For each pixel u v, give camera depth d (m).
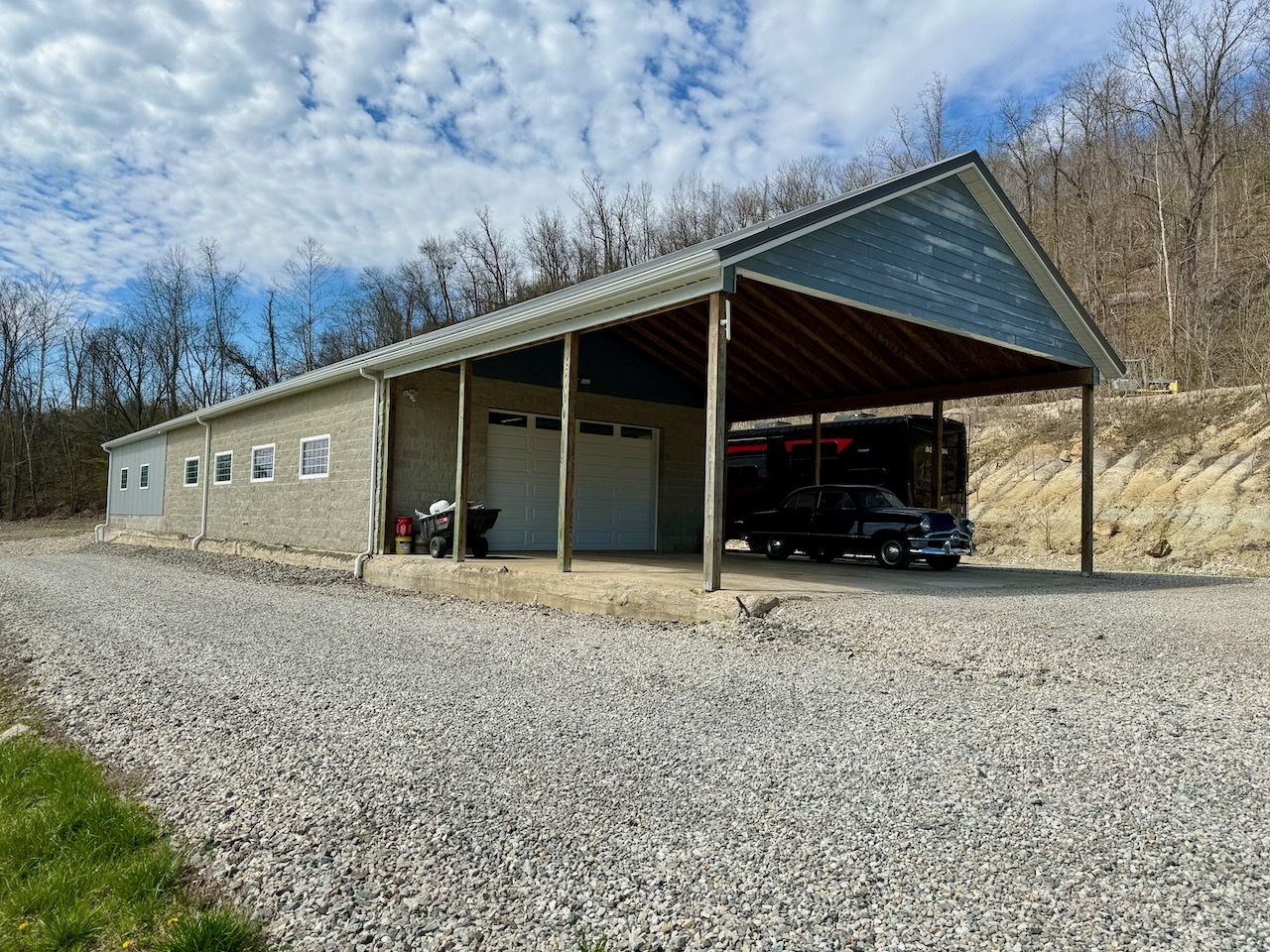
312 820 3.48
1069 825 3.13
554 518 15.32
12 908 3.03
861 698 5.08
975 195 11.27
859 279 9.63
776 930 2.48
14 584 12.98
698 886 2.77
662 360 16.33
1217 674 5.50
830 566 13.76
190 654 6.98
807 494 15.51
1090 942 2.33
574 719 4.77
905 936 2.41
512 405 14.56
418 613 9.46
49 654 7.38
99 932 2.84
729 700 5.12
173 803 3.82
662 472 16.69
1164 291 29.97
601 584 9.27
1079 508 19.36
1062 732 4.29
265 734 4.67
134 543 22.36
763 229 8.45
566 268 47.59
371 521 13.41
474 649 7.07
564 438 10.32
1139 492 18.81
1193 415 20.34
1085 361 12.98
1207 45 30.86
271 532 16.67
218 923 2.68
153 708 5.34
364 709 5.09
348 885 2.94
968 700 4.98
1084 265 33.22
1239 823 3.11
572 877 2.88
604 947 2.45
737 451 19.81
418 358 12.68
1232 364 24.22
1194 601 9.45
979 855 2.90
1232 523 16.48
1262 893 2.57
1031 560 18.53
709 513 8.32
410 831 3.31
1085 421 13.05
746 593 8.19
